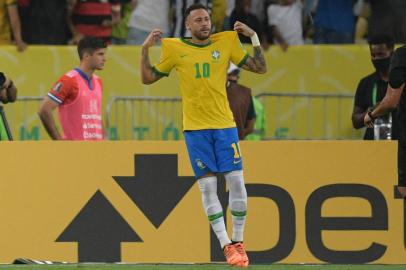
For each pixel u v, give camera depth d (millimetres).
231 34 25672
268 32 40125
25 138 39188
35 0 39938
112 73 40000
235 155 25375
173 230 28312
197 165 25438
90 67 31047
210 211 25438
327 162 28344
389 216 28234
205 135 25281
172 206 28344
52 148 28438
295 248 28297
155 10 40031
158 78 25719
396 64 24672
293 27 40250
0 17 39906
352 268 27125
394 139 30391
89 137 31047
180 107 39344
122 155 28406
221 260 28250
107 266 26844
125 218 28359
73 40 40250
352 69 40094
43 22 40031
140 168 28359
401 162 25234
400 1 39875
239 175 25453
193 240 28250
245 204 25516
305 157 28344
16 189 28406
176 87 40125
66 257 28375
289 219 28312
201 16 25297
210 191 25422
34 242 28359
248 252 28297
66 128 30828
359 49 40094
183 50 25391
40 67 39844
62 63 39781
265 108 39875
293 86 40125
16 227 28344
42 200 28359
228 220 28297
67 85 30594
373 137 31859
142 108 39344
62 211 28375
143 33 40188
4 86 31531
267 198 28344
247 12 39594
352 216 28297
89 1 39844
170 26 40125
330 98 39844
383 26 39781
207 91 25203
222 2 39594
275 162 28344
